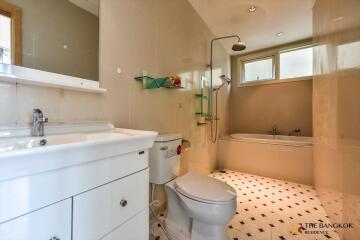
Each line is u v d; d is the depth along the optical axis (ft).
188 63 7.30
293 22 8.65
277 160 8.76
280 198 6.72
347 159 3.99
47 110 3.04
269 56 11.71
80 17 3.51
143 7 5.00
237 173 9.59
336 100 4.70
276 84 11.39
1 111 2.56
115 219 2.63
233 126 12.69
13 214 1.64
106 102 3.97
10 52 2.62
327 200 5.60
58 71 3.16
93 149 2.19
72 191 2.08
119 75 4.27
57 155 1.86
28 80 2.65
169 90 6.11
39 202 1.81
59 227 1.97
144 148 3.07
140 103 4.89
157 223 5.08
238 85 12.61
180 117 6.77
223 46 11.28
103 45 3.91
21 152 1.57
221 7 7.55
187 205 3.87
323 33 5.86
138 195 3.03
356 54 3.54
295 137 10.31
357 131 3.49
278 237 4.59
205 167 8.89
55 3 3.15
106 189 2.48
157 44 5.53
